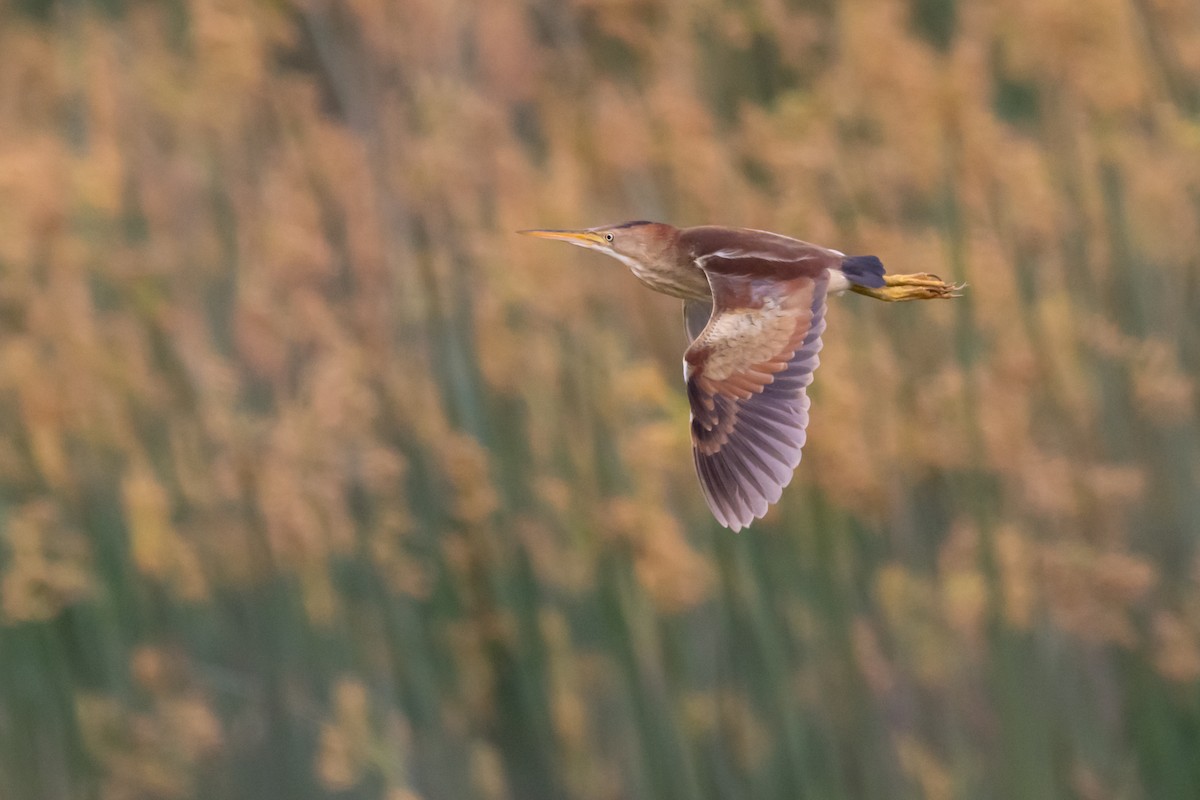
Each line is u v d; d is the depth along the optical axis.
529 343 12.75
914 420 12.23
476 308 12.82
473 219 12.95
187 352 13.23
